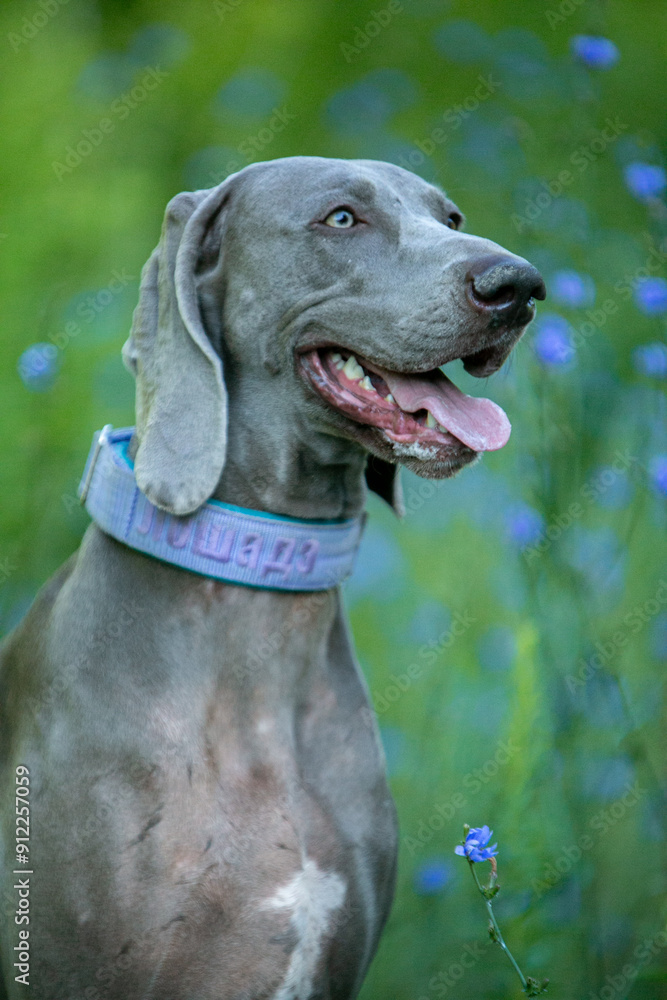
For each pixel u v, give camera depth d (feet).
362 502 11.17
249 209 10.51
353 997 10.73
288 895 9.79
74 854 9.52
